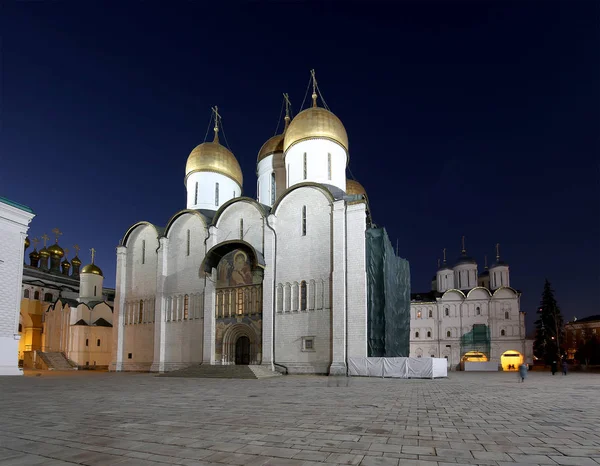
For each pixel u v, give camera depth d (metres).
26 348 62.50
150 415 12.18
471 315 67.19
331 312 34.53
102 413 12.64
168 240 44.84
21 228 37.38
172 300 43.31
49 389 21.83
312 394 18.80
